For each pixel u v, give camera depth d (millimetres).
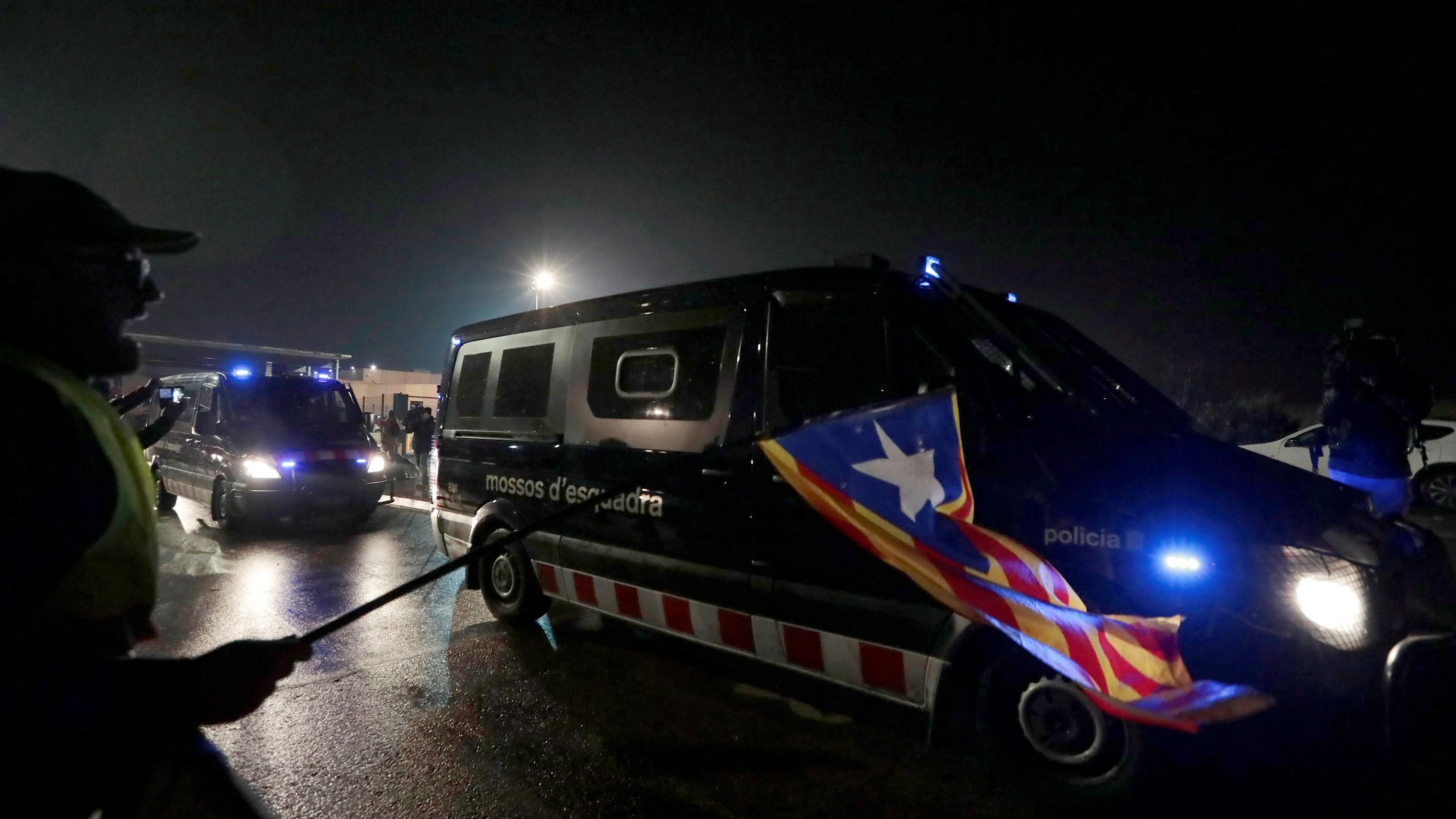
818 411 3604
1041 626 2584
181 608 6219
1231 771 3057
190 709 1148
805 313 3758
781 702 4250
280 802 3246
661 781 3422
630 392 4449
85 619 1064
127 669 1117
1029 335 3350
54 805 1027
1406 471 4711
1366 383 4785
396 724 3982
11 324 1104
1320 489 2844
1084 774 2990
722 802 3252
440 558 8086
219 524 9836
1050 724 3055
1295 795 3031
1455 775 2600
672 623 4188
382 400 22109
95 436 1101
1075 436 2986
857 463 2736
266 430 9773
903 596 3270
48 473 997
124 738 1093
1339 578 2625
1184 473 2842
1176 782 3053
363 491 10031
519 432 5242
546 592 5051
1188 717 2287
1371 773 2869
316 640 1337
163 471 11375
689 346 4168
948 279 3555
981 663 3168
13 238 1098
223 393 10039
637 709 4156
